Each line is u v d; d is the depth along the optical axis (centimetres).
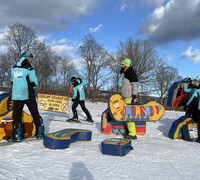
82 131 673
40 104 1148
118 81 5688
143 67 5825
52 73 6425
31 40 6394
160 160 536
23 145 591
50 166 463
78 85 1065
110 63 5966
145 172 457
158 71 6028
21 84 616
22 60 631
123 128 798
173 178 434
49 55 6431
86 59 6066
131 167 480
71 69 6531
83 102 1077
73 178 412
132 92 755
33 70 627
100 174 435
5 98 683
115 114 739
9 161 478
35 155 523
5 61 6091
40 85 6075
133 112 746
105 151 554
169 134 781
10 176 405
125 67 768
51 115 1235
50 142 573
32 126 673
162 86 6016
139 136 793
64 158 513
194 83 795
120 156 546
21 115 630
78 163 487
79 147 602
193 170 481
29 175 415
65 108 1160
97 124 1029
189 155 588
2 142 612
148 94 5828
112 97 743
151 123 1059
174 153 597
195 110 774
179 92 841
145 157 551
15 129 616
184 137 755
